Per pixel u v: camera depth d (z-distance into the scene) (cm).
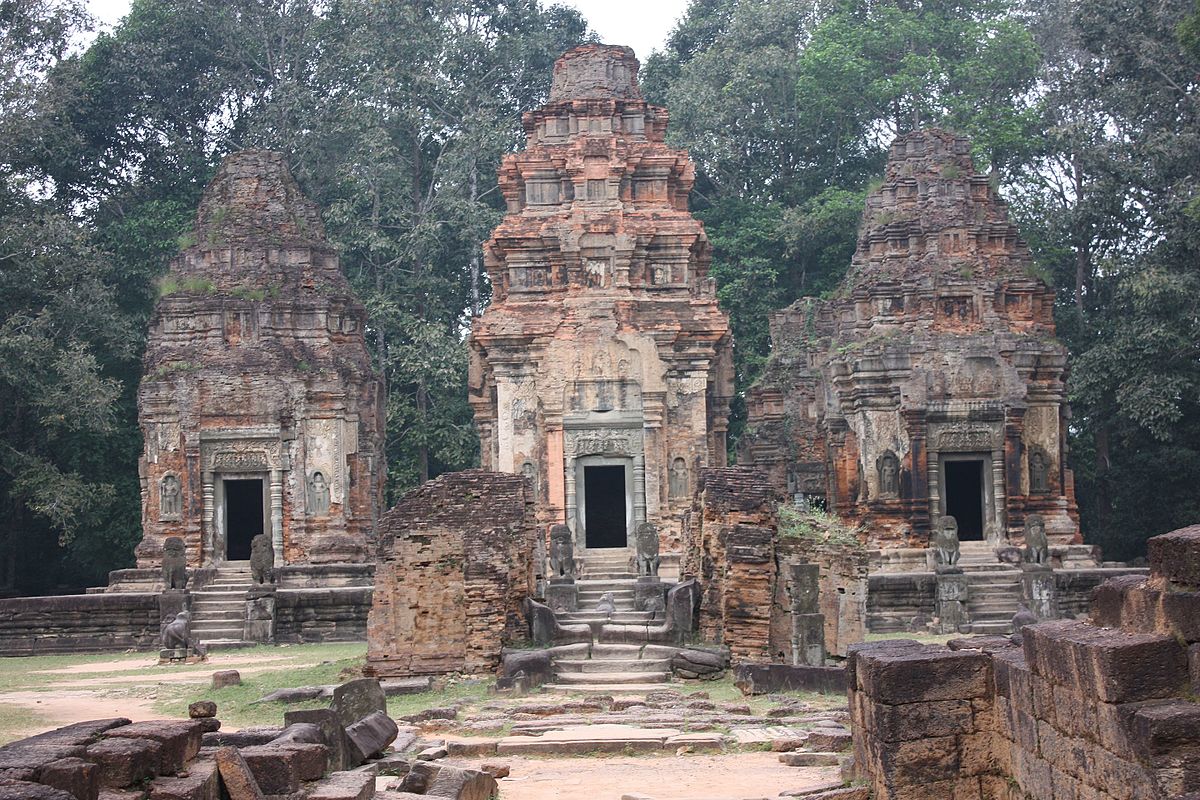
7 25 5550
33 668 3516
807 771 1789
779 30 6850
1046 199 6338
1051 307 4781
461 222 6228
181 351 4438
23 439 5325
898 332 4619
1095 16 5394
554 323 4122
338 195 6469
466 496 2817
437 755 1905
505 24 7025
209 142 6681
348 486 4509
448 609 2750
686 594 2894
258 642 3859
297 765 1351
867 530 4478
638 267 4169
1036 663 1180
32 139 5491
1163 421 4975
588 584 3381
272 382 4378
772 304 6356
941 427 4509
